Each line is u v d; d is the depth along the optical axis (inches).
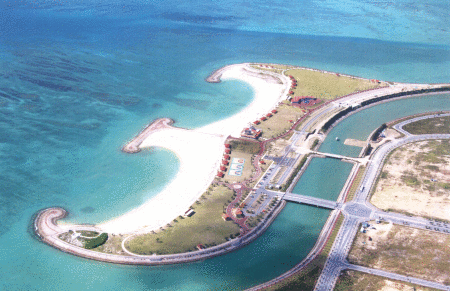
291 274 7495.1
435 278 7175.2
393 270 7401.6
